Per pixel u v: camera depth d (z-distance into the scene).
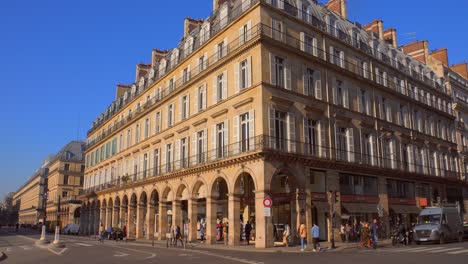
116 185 49.09
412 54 54.69
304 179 27.08
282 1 29.41
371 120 34.91
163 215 37.00
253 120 26.45
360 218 31.50
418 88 44.12
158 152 40.09
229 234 26.98
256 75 26.78
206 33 34.16
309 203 26.94
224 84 30.11
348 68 33.84
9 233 67.00
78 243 33.16
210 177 29.80
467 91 55.69
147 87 44.59
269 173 24.95
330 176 29.17
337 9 41.12
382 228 32.78
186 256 18.91
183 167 33.50
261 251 21.94
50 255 20.72
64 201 82.69
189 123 34.41
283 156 25.70
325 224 28.86
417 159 40.59
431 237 25.61
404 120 40.16
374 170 32.84
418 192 38.75
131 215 44.22
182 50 39.25
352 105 33.28
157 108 41.38
